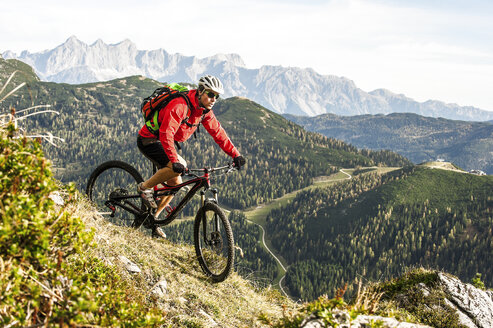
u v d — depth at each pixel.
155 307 3.89
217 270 5.76
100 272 3.39
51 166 2.52
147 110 5.32
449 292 6.95
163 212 6.35
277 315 5.47
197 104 5.19
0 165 2.34
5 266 2.07
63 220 2.52
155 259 5.30
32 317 2.24
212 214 5.45
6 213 2.06
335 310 3.09
